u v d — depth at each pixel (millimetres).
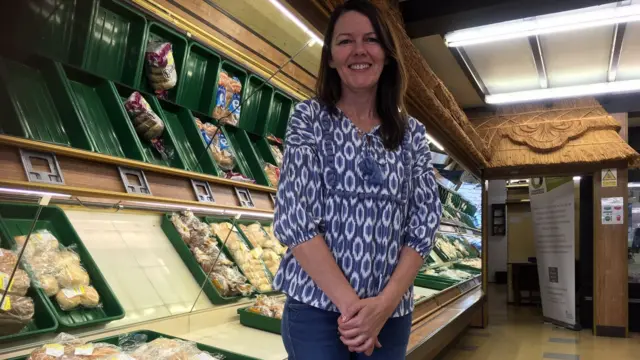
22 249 1261
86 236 1616
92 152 1464
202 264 1944
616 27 3793
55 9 1287
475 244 5945
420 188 1173
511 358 4371
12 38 1226
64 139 1455
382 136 1155
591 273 5969
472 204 5867
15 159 1271
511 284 8281
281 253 2512
